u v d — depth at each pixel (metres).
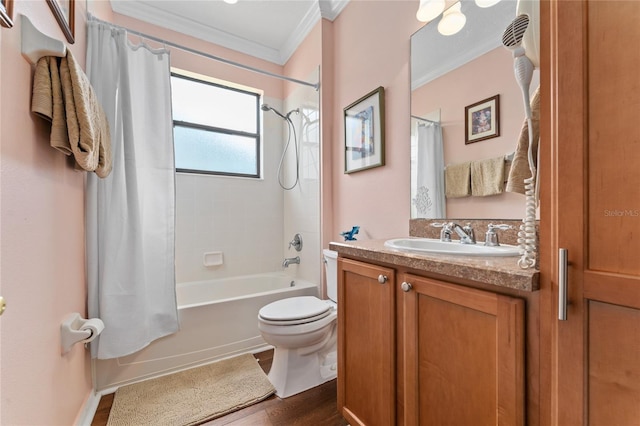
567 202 0.56
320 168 2.32
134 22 2.28
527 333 0.65
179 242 2.47
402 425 0.98
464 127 1.33
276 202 2.97
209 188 2.62
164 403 1.46
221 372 1.75
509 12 1.17
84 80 1.07
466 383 0.77
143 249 1.77
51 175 1.02
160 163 1.87
